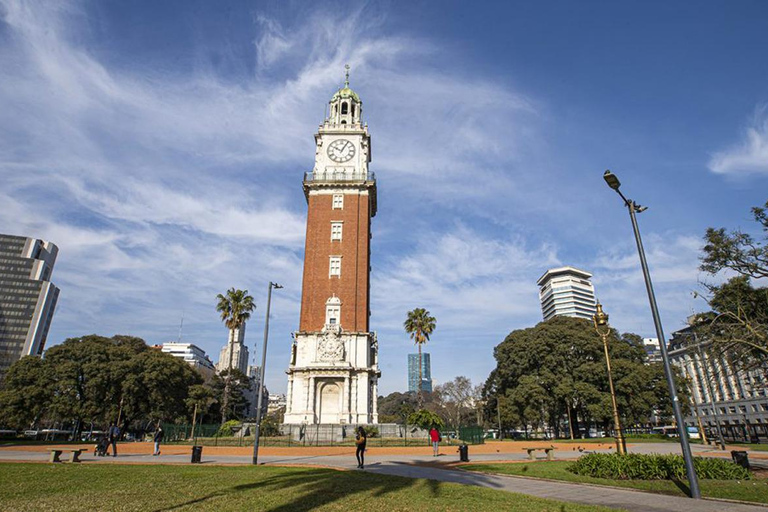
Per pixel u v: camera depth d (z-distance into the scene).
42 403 67.50
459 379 119.00
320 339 59.22
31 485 18.03
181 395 81.25
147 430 89.25
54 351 71.50
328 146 70.75
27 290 173.88
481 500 14.62
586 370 68.44
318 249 64.81
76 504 14.16
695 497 15.54
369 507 13.55
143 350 91.69
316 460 31.02
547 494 16.52
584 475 21.02
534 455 29.14
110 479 19.91
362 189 68.06
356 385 58.22
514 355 76.69
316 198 67.50
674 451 39.50
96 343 74.56
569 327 78.75
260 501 14.52
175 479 19.95
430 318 71.88
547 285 195.12
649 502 14.88
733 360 28.50
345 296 62.38
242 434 52.53
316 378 58.12
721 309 28.83
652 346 144.25
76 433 80.06
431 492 16.20
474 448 44.38
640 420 68.69
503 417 78.50
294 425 53.78
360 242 65.19
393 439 49.66
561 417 86.25
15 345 166.38
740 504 14.50
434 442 35.44
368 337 61.09
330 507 13.56
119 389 72.12
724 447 42.78
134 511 13.10
